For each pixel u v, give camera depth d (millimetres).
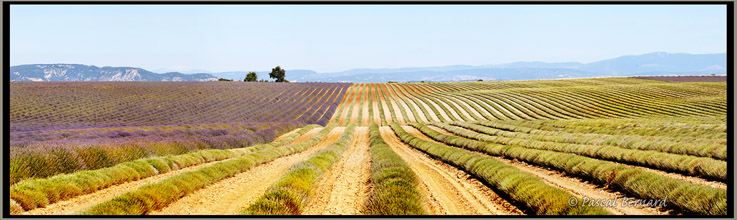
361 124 61938
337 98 93000
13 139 21328
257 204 9523
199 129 36000
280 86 101938
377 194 10562
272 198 9758
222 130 35625
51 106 47969
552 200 9078
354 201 11406
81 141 18422
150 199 10016
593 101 73312
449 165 19875
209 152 21703
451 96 92312
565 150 21359
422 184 14117
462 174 16547
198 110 57094
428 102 84312
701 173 12695
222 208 10406
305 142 32469
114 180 13266
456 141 30562
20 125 34219
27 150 13250
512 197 10852
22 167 11789
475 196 11914
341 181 15133
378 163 16688
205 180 13922
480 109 72688
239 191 13039
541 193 9656
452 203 10883
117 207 8945
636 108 64062
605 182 12375
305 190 11523
